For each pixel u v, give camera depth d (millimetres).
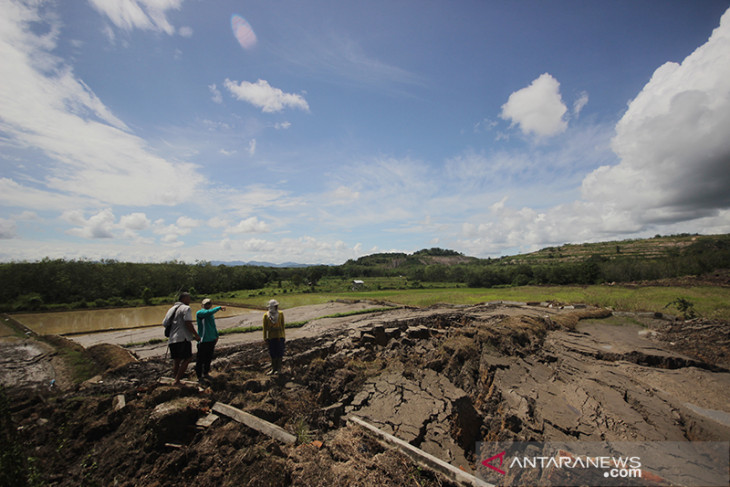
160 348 13523
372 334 14883
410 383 8812
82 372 9250
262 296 44062
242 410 6250
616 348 11203
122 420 5902
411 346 13992
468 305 26000
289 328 17984
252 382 7625
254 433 5570
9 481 4277
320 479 4480
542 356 10883
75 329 20844
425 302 29469
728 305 20125
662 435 5352
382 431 6070
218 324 21391
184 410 5719
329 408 7508
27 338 14945
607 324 16453
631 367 9344
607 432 5535
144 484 4621
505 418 6602
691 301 22094
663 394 7207
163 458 4992
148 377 8266
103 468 4938
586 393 7230
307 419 6996
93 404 6340
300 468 4727
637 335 14055
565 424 5867
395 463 4938
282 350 8938
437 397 7910
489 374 9203
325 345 12461
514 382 8320
